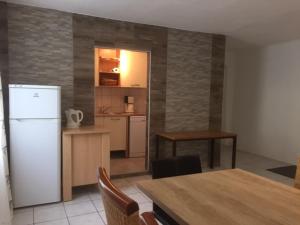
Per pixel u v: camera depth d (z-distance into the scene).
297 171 1.89
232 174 1.91
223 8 3.25
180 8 3.28
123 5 3.21
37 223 2.64
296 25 4.00
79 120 3.53
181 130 4.53
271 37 4.86
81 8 3.36
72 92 3.63
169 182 1.72
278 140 5.47
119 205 0.92
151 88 4.22
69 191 3.18
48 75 3.48
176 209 1.32
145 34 4.07
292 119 5.18
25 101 2.84
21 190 2.92
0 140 2.51
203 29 4.32
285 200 1.45
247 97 6.23
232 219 1.22
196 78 4.57
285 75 5.29
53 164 3.04
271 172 4.59
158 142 4.32
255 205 1.38
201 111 4.67
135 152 5.36
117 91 5.72
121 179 4.03
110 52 5.48
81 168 3.28
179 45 4.37
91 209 2.97
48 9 3.41
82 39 3.64
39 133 2.94
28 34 3.34
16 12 3.25
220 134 4.30
